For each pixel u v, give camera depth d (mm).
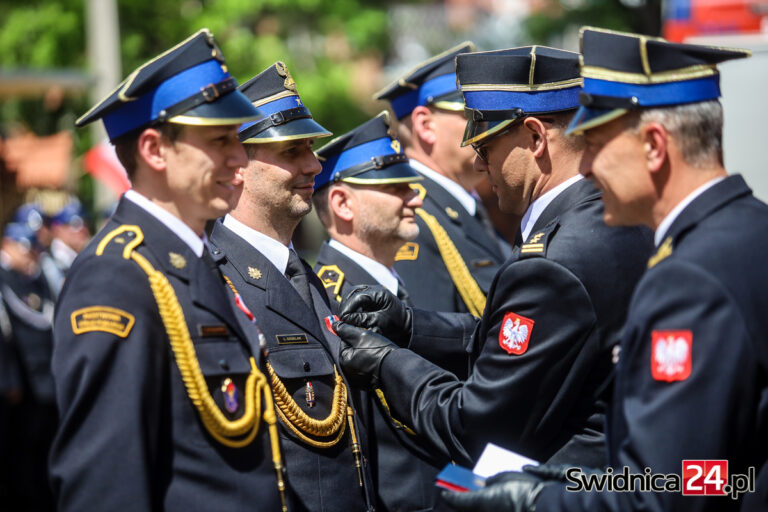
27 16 19750
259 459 3516
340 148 5453
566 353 3787
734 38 9016
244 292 4238
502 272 4004
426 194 6391
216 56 3543
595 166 3322
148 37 19922
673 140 3180
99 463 3146
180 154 3479
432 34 28688
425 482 4867
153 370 3295
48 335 11438
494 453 3656
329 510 4098
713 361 2867
